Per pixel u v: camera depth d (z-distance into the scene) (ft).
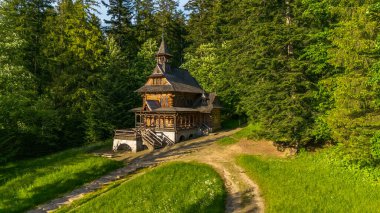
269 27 77.30
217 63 169.37
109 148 115.44
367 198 52.60
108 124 135.03
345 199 52.85
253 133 83.25
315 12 73.61
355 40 58.44
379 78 51.19
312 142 84.89
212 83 171.42
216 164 81.00
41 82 125.59
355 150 60.39
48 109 110.01
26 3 128.47
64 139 125.59
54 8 139.64
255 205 54.70
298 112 75.36
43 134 107.24
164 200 57.41
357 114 62.69
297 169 70.13
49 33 130.82
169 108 128.06
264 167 73.67
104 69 145.79
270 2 80.74
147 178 69.92
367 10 55.67
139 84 167.53
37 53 128.36
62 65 131.44
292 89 75.87
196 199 56.95
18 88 96.02
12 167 88.28
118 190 64.75
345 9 62.90
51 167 83.35
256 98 83.71
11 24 113.70
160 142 116.98
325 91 73.36
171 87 130.82
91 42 135.44
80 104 128.67
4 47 92.17
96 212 55.47
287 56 79.25
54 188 70.54
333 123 63.98
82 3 138.00
